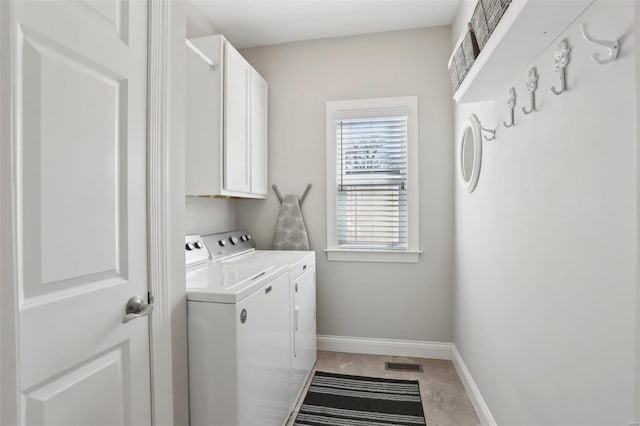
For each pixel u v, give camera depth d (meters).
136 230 1.04
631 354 0.72
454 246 2.43
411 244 2.52
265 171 2.64
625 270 0.73
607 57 0.77
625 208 0.73
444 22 2.42
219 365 1.27
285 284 1.78
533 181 1.17
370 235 2.60
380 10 2.27
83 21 0.85
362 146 2.60
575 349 0.93
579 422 0.91
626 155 0.72
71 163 0.82
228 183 1.98
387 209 2.57
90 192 0.88
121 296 0.98
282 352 1.71
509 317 1.40
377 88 2.56
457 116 2.30
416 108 2.49
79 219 0.84
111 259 0.95
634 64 0.69
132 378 1.01
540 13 0.86
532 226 1.18
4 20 0.67
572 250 0.94
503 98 1.44
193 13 2.18
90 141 0.88
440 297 2.50
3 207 0.67
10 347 0.68
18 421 0.69
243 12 2.28
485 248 1.71
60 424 0.79
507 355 1.43
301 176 2.69
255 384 1.40
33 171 0.73
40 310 0.74
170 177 1.21
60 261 0.79
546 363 1.09
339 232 2.65
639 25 0.65
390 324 2.57
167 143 1.19
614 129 0.76
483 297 1.75
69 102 0.81
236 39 2.64
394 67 2.54
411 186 2.51
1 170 0.67
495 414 1.58
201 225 2.25
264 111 2.61
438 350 2.50
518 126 1.29
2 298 0.66
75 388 0.83
